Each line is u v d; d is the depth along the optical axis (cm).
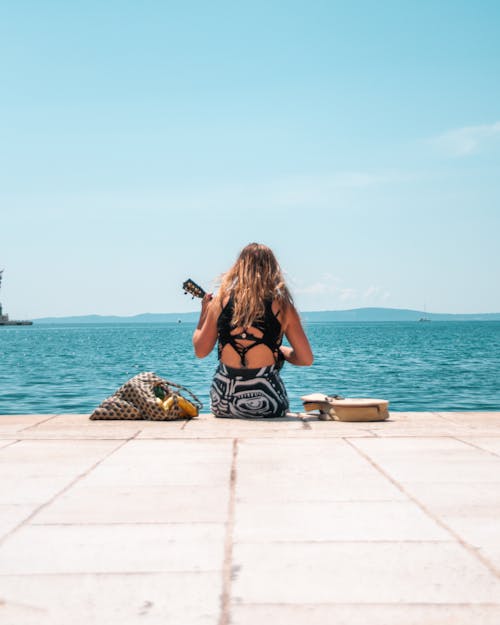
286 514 264
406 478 324
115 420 557
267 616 175
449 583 195
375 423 525
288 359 570
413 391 1677
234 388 557
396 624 170
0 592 191
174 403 555
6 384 1944
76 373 2448
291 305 550
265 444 422
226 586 194
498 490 300
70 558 217
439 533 240
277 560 214
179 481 321
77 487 311
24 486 313
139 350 5091
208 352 576
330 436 452
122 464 363
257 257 545
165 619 174
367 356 3641
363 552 221
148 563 212
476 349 4544
